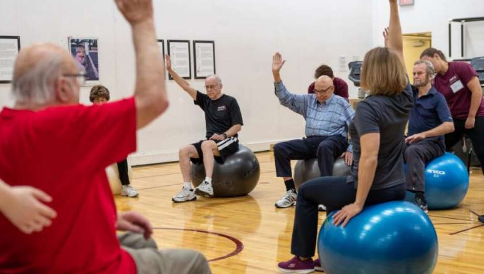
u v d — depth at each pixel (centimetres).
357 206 319
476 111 545
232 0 1029
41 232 157
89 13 868
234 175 622
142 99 158
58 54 163
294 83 1128
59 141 154
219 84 640
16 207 139
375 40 1256
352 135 327
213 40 1003
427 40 1215
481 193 622
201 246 436
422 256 310
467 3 1115
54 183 156
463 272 360
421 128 536
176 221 524
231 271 372
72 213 159
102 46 881
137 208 588
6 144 156
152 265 185
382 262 307
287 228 489
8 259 161
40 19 824
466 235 450
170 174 826
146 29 163
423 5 1168
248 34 1055
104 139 156
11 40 798
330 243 323
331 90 574
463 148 728
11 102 165
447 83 557
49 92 162
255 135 1077
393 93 311
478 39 1102
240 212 557
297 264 363
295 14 1124
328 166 553
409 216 314
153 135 934
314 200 350
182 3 962
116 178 661
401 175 326
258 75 1074
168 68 648
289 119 1130
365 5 1241
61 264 160
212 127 646
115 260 172
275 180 750
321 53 1170
